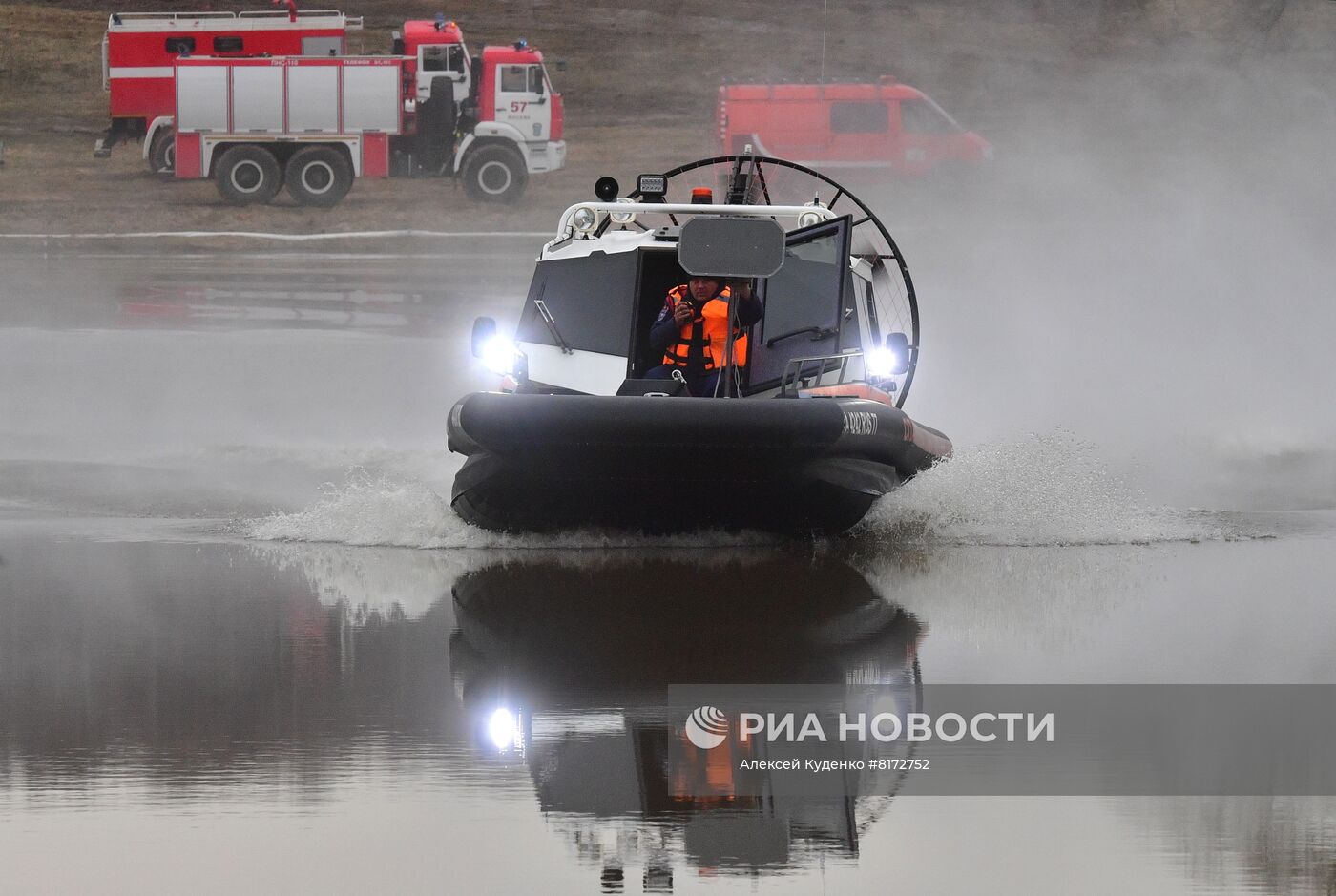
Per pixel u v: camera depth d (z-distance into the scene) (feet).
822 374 85.20
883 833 37.68
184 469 109.91
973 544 82.94
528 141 328.90
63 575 72.49
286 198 343.05
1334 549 81.15
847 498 79.61
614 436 76.33
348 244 298.97
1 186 346.74
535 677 52.85
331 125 322.34
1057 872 35.06
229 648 57.31
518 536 83.25
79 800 39.99
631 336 86.07
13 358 165.58
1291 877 34.71
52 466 110.83
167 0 465.88
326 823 38.29
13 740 45.24
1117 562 76.84
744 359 85.56
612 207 91.35
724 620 62.39
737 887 34.37
